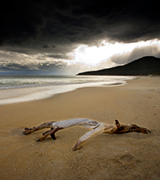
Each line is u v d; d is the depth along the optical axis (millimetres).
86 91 12422
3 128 3836
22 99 8703
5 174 1885
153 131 3199
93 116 4785
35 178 1802
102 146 2557
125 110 5398
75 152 2387
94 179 1725
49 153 2400
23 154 2389
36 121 4480
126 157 2145
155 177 1701
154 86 16219
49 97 9461
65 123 2945
